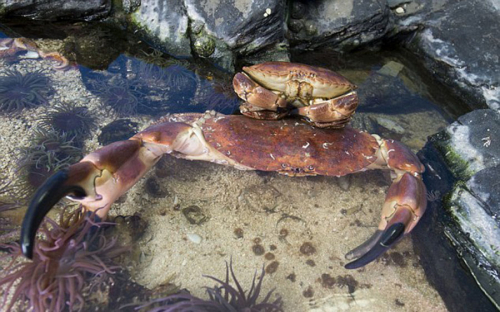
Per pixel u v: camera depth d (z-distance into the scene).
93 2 0.44
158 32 0.44
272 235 0.31
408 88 0.47
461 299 0.29
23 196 0.30
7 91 0.37
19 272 0.24
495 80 0.43
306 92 0.31
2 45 0.42
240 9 0.42
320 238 0.31
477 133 0.36
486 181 0.32
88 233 0.27
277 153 0.30
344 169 0.31
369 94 0.45
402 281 0.30
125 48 0.45
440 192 0.35
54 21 0.46
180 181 0.34
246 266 0.29
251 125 0.31
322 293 0.28
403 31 0.49
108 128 0.36
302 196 0.34
